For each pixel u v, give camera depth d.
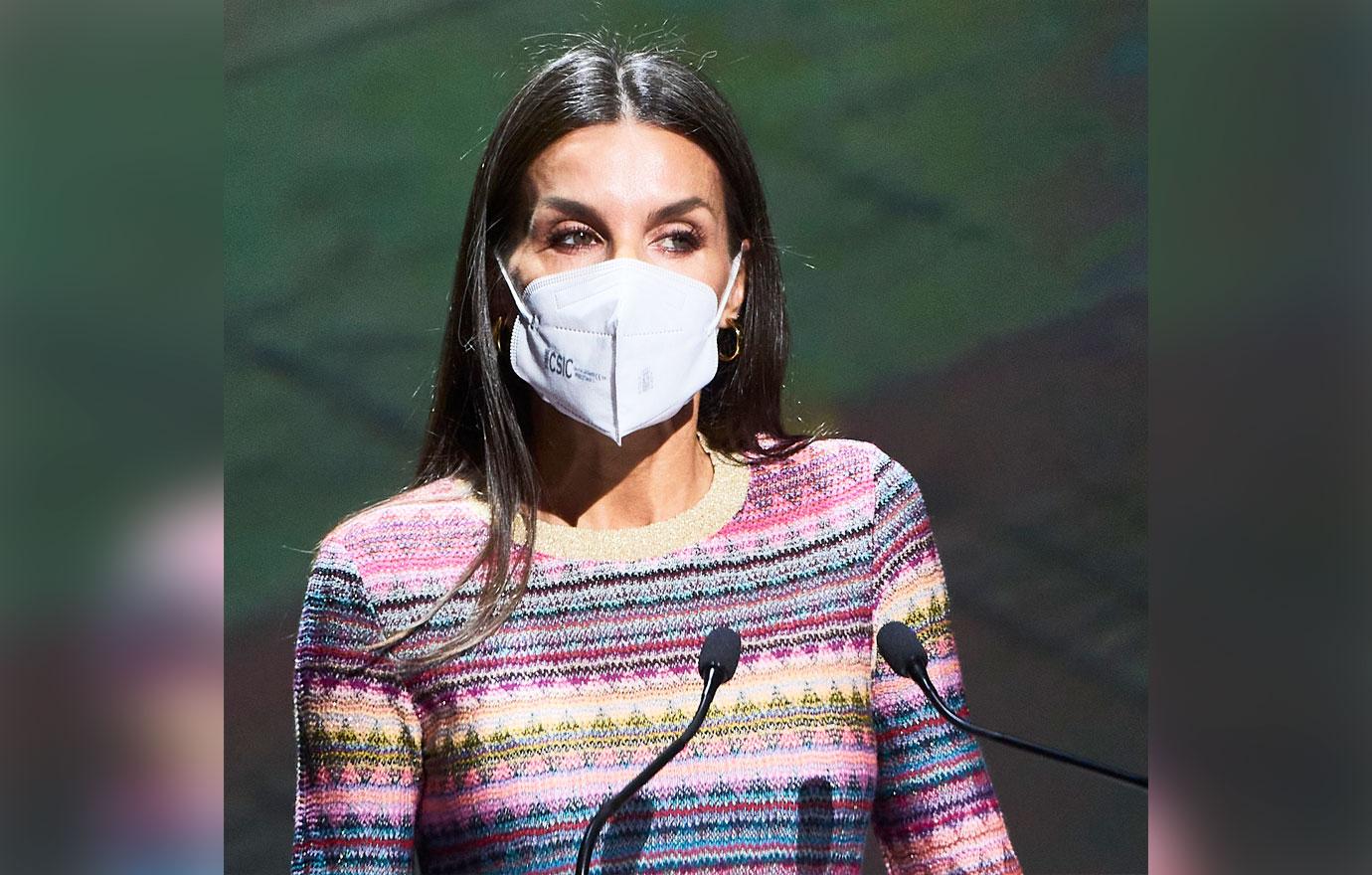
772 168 10.01
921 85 10.03
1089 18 9.95
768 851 5.36
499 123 5.70
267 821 9.51
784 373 6.14
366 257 9.84
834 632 5.66
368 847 5.38
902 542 5.91
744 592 5.64
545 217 5.57
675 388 5.52
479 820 5.32
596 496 5.75
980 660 9.91
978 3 10.00
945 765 5.77
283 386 9.76
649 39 9.91
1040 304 10.01
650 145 5.56
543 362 5.57
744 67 10.02
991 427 10.01
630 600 5.57
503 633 5.47
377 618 5.50
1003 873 5.72
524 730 5.35
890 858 5.96
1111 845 9.84
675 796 5.34
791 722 5.50
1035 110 10.01
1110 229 9.96
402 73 9.83
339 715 5.49
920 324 10.04
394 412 9.79
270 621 9.62
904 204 10.04
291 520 9.70
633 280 5.44
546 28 9.84
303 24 9.76
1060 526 9.96
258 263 9.75
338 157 9.82
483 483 5.89
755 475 5.94
